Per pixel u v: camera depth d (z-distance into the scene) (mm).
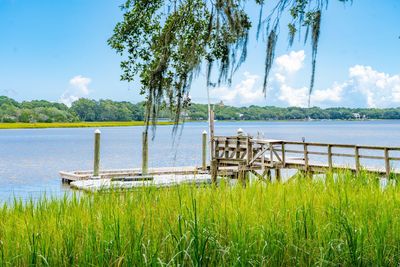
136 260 4258
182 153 42969
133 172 22438
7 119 129250
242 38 5246
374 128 125500
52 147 51844
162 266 4035
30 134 95125
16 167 30281
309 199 5949
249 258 4352
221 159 20281
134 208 5887
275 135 77938
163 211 5652
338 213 5293
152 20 6648
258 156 18469
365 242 4672
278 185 7332
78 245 4723
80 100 131125
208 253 4500
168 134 93312
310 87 5082
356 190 7188
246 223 4953
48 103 136375
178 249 4414
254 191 6801
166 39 5273
